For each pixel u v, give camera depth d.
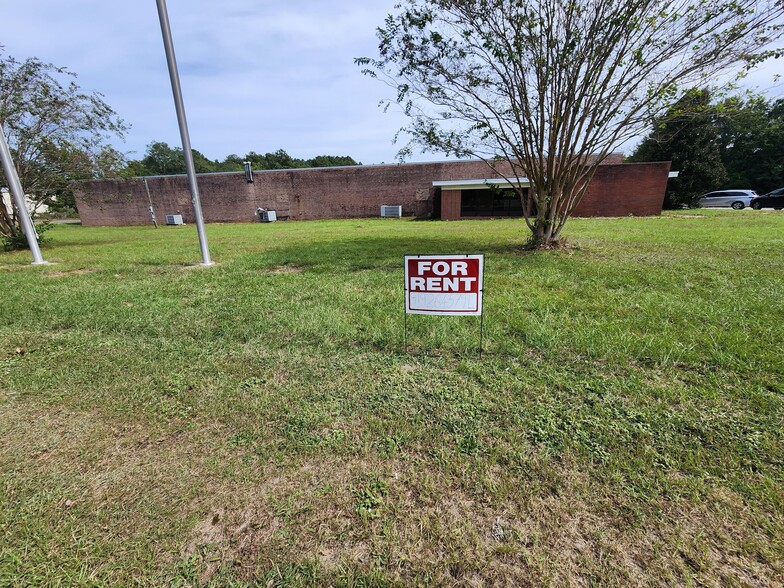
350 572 1.25
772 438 1.83
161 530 1.43
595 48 6.21
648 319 3.42
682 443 1.82
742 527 1.37
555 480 1.61
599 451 1.78
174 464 1.79
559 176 7.25
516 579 1.21
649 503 1.49
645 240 8.70
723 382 2.34
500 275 5.44
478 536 1.37
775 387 2.25
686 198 24.86
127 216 27.56
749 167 33.38
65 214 36.69
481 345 2.83
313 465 1.75
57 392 2.48
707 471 1.64
